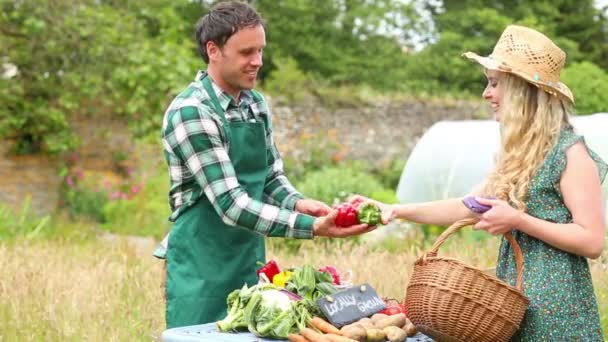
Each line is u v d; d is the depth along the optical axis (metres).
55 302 6.27
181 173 3.82
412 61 23.34
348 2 24.42
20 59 15.77
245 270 3.88
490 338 3.07
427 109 19.45
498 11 23.98
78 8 15.67
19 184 16.66
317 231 3.57
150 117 16.14
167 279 3.88
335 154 18.58
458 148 11.72
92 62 15.87
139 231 14.95
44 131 16.67
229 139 3.76
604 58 24.48
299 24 23.36
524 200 3.20
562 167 3.16
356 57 23.73
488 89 3.39
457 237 9.93
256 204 3.62
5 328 5.96
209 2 23.25
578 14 24.50
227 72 3.74
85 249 9.71
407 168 12.33
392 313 3.42
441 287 3.08
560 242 3.10
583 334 3.14
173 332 3.32
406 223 10.63
